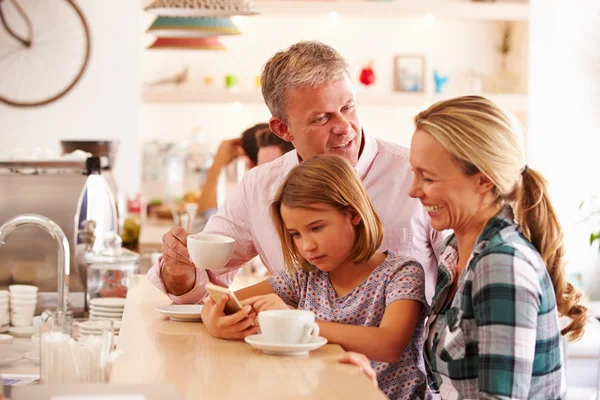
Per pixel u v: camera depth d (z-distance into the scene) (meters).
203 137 6.84
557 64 6.45
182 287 2.16
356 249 1.82
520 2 6.58
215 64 6.80
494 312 1.45
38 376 2.02
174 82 6.74
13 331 2.63
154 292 2.46
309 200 1.76
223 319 1.71
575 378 4.32
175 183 6.74
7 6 6.44
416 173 1.63
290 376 1.40
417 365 1.86
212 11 3.95
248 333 1.71
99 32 6.51
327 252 1.78
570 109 6.45
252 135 3.82
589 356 4.20
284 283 1.98
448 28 6.86
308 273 1.95
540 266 1.52
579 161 6.44
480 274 1.49
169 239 2.13
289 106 2.19
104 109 6.54
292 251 1.91
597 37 6.43
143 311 2.09
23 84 6.48
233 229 2.45
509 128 1.58
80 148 3.55
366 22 6.84
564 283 1.66
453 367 1.58
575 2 6.44
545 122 6.46
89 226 3.00
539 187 1.64
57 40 6.49
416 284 1.80
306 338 1.60
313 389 1.31
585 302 1.77
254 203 2.42
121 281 2.86
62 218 3.01
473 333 1.55
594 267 6.11
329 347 1.65
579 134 6.45
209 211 4.27
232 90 6.65
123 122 6.55
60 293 2.38
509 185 1.58
